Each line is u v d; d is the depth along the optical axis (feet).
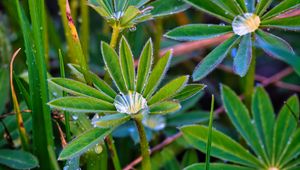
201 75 1.10
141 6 1.21
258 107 1.33
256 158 1.27
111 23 1.12
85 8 1.54
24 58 1.54
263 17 1.13
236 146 1.26
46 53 1.47
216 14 1.16
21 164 1.26
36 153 1.30
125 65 1.05
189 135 1.24
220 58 1.11
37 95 1.24
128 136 1.51
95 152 1.20
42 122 1.27
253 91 1.38
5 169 1.31
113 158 1.20
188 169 1.19
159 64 1.03
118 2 1.13
